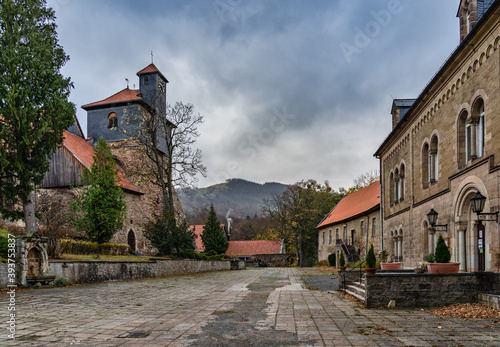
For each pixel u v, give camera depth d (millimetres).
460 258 14125
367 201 36906
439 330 7395
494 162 11492
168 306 10656
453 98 14977
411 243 20719
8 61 17812
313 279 22625
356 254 36438
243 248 67562
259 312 9672
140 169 38938
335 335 7035
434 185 17062
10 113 17781
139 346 6258
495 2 10453
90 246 23672
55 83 19422
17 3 19547
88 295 12953
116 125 44781
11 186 19203
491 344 6309
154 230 31312
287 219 60438
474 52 12828
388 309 10102
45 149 19578
